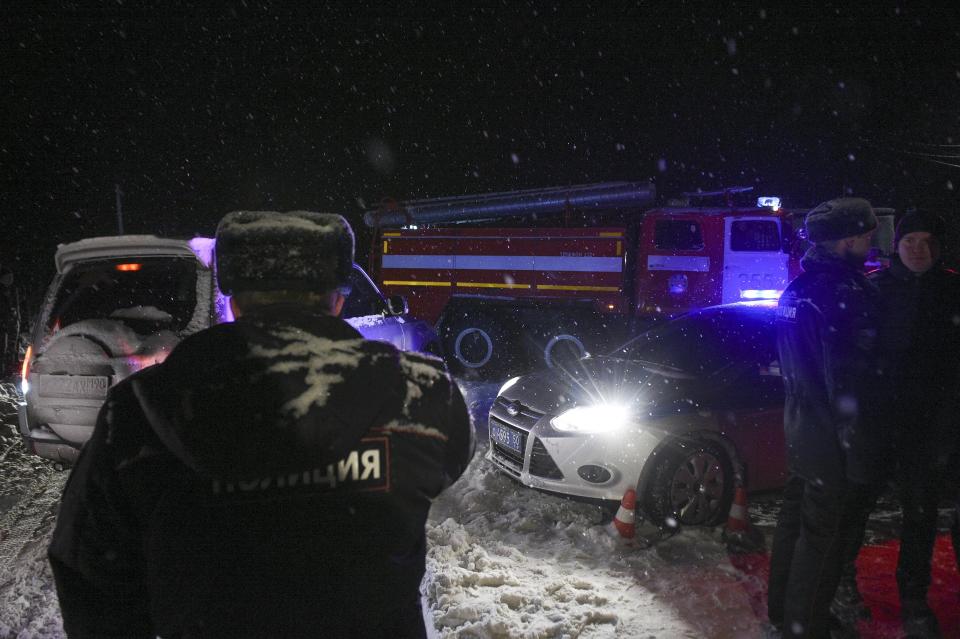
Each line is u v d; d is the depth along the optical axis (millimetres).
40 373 4570
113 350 4445
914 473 2809
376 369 1007
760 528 4098
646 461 3932
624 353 4984
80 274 4887
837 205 2387
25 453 5551
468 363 9859
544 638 2914
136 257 4668
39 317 4766
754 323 4668
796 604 2469
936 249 2656
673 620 3047
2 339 8766
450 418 1122
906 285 2721
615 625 3016
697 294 9008
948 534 3965
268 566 952
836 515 2361
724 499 4160
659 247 9102
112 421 977
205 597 946
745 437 4184
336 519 977
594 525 4051
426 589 3299
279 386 935
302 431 924
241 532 945
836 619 2889
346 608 983
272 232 1049
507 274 9742
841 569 2428
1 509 4453
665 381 4387
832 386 2309
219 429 905
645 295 9164
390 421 1024
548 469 4234
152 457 944
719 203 10086
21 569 3617
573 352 9477
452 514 4320
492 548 3787
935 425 2742
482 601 3195
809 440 2365
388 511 1011
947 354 2707
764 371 4160
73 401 4500
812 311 2332
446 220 10594
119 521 971
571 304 9430
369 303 6383
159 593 967
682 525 4051
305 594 962
